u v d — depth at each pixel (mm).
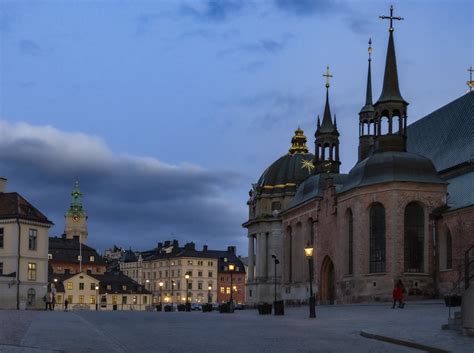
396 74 67812
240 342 21844
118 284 172750
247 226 127125
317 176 86438
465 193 60750
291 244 89500
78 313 48906
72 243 180125
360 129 102875
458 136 70875
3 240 85188
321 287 75375
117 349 18953
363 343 22031
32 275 86250
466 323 22891
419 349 20188
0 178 90375
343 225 66938
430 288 60531
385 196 61656
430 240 61250
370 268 62406
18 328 26156
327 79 98625
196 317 42562
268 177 124375
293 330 28094
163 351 18656
